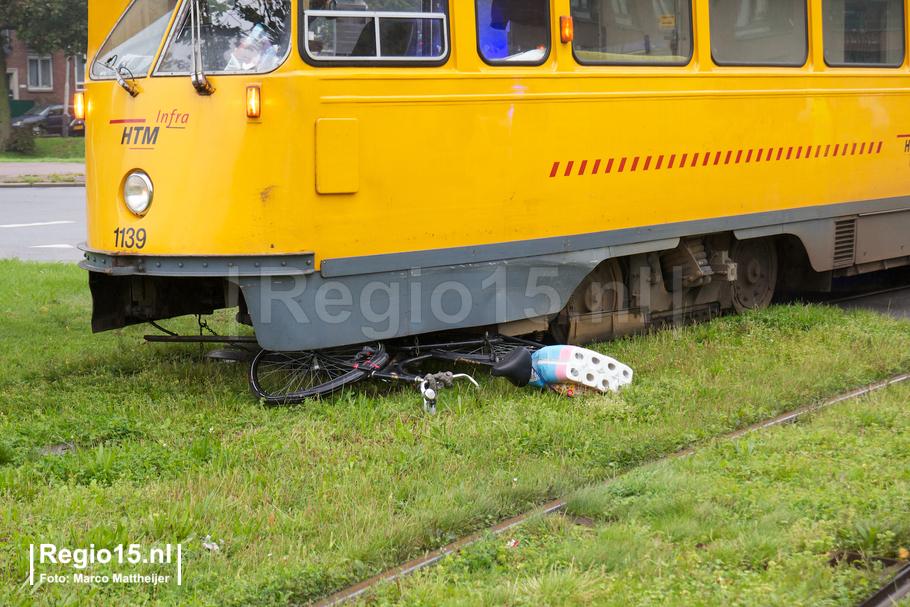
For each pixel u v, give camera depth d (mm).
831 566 4355
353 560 4523
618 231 8562
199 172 6848
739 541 4570
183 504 5125
